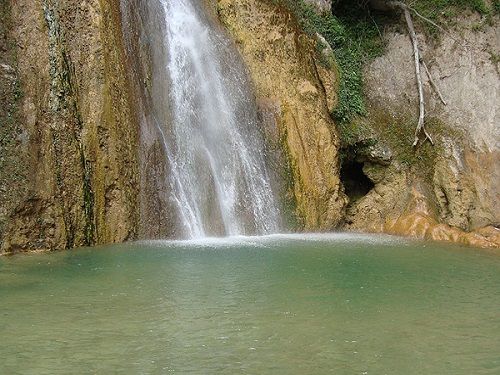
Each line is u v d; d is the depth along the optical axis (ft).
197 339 25.54
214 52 59.67
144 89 52.80
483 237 54.70
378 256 45.21
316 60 64.69
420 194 62.13
